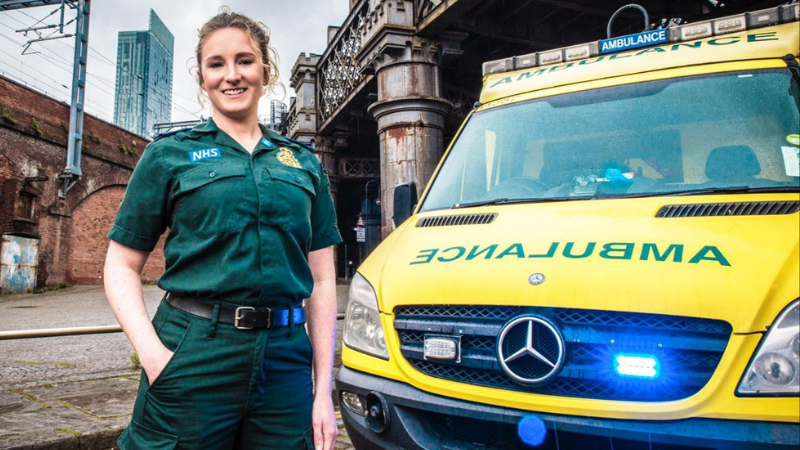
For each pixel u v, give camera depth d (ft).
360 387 8.67
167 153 5.75
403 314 8.59
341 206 141.38
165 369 5.37
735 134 9.69
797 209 7.64
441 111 53.21
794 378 6.06
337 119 83.25
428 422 8.00
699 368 6.57
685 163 9.68
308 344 6.15
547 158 11.21
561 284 7.40
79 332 14.07
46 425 12.13
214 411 5.43
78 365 19.71
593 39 63.36
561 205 9.71
